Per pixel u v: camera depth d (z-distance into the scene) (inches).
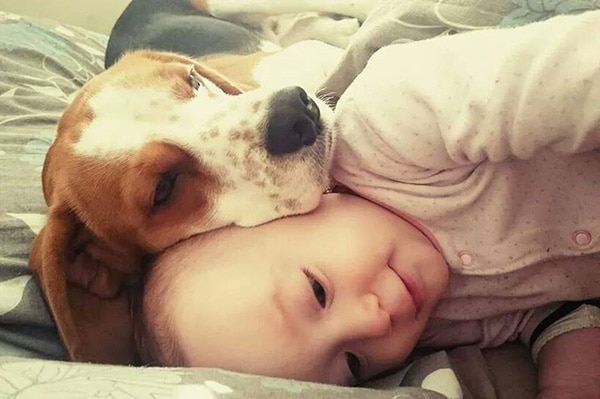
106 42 29.9
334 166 15.4
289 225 14.7
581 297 14.9
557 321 15.1
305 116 15.3
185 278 14.6
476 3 17.1
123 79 17.0
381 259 13.8
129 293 17.0
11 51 24.9
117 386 10.5
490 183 13.9
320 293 13.6
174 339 14.2
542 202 14.1
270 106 15.5
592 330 14.6
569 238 14.1
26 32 26.7
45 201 17.4
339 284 13.5
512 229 14.2
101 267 16.8
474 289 14.9
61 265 15.4
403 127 13.6
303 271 13.6
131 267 16.9
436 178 14.1
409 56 14.1
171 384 10.7
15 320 15.1
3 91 22.6
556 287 14.7
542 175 13.9
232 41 26.7
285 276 13.6
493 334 15.8
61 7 35.7
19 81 23.5
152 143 15.7
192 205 15.6
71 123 16.9
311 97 16.2
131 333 16.4
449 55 13.4
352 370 14.0
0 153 19.4
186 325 13.9
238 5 27.7
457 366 15.1
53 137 20.6
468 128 12.7
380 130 13.9
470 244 14.4
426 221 14.5
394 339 13.6
